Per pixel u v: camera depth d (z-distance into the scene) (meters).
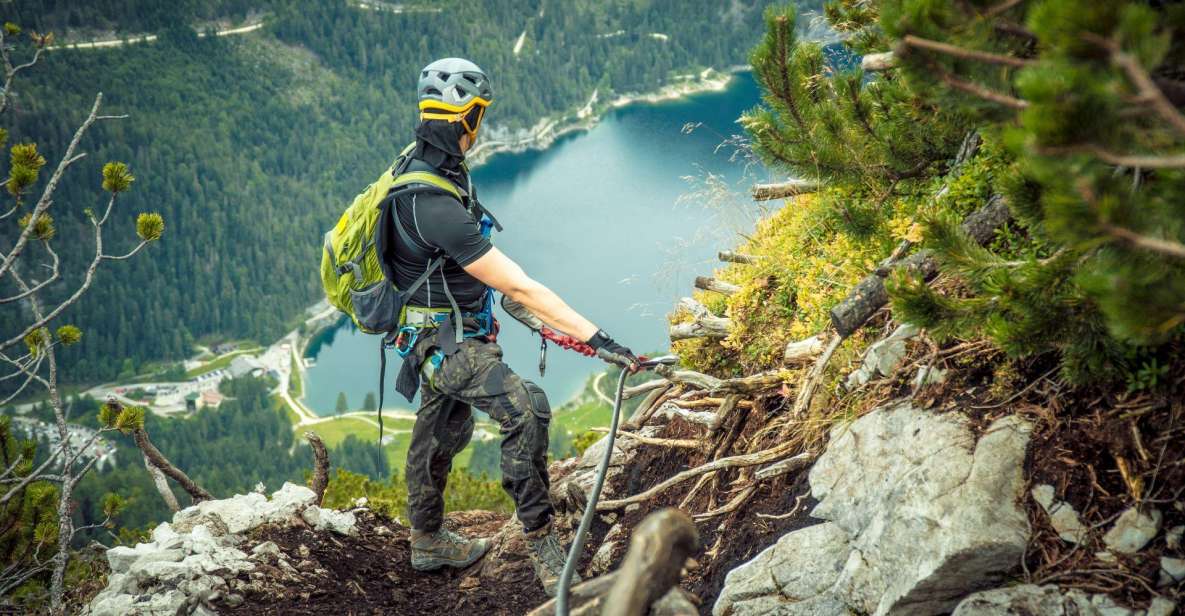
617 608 1.44
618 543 4.39
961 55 2.40
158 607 3.88
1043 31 1.89
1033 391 3.27
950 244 3.18
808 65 4.73
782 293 4.99
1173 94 2.03
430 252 3.73
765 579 3.42
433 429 4.20
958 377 3.50
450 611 4.24
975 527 2.93
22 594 5.77
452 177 3.76
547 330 3.97
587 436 7.48
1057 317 2.88
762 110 4.93
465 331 3.84
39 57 6.59
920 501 3.11
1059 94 1.90
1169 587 2.69
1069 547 2.89
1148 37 1.78
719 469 4.12
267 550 4.43
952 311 3.13
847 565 3.22
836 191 5.15
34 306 6.14
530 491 3.92
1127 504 2.87
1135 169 2.50
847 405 3.87
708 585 3.82
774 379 4.38
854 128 4.73
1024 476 3.06
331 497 8.28
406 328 3.86
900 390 3.68
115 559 4.27
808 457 3.86
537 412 3.79
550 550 4.05
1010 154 3.71
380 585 4.45
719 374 5.15
